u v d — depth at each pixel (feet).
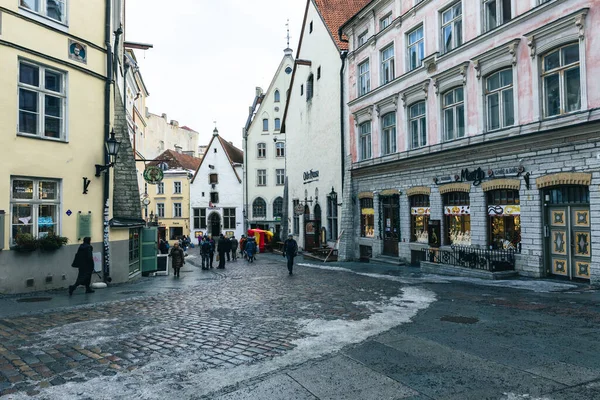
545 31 46.01
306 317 29.53
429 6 64.95
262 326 27.12
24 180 43.06
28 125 43.52
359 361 20.04
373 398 16.03
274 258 107.14
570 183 43.73
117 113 57.82
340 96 91.91
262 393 16.71
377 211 78.43
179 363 20.25
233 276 60.64
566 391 16.15
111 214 52.95
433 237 62.69
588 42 42.06
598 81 41.27
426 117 65.46
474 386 16.87
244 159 188.85
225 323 28.17
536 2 47.78
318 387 17.12
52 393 16.84
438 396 16.03
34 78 44.29
